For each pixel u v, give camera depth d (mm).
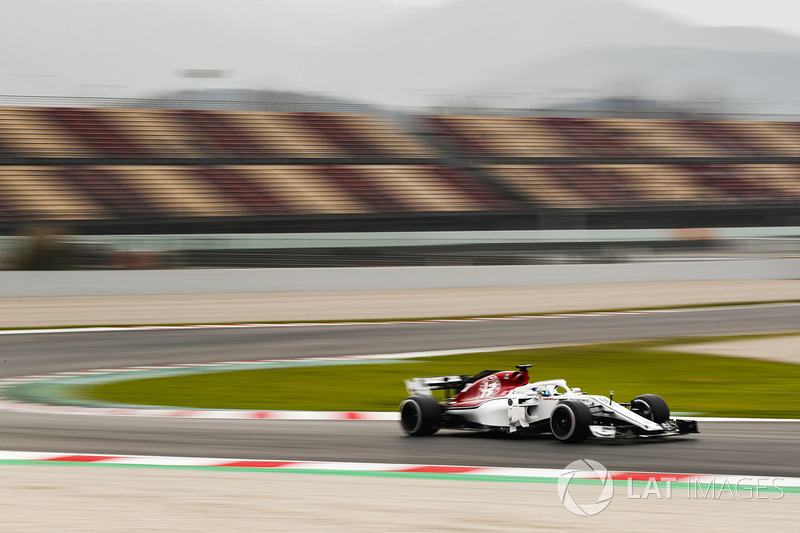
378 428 21375
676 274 72250
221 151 104188
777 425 20828
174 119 109500
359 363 36375
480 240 74000
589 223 99000
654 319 51969
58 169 93125
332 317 52500
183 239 66312
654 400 18859
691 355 37844
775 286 68500
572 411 17766
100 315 52094
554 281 69125
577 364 35625
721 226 101875
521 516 12188
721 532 11297
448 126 118750
